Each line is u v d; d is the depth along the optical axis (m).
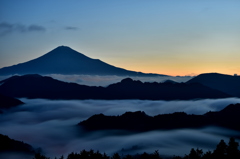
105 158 71.38
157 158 71.12
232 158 63.53
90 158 70.38
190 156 67.88
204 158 65.75
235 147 64.75
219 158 64.19
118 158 72.62
